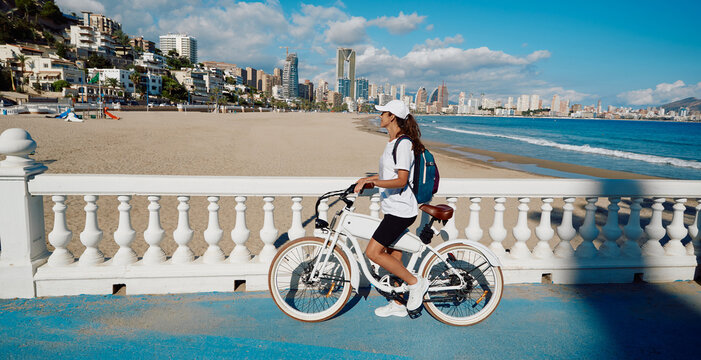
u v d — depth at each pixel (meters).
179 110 91.75
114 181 3.42
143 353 2.72
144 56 160.75
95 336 2.91
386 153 2.87
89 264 3.58
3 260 3.41
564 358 2.79
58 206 3.48
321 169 16.73
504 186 3.79
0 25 125.81
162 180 3.45
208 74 172.25
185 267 3.63
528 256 4.05
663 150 36.69
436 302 3.30
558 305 3.56
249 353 2.75
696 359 2.80
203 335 2.96
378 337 3.01
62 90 104.38
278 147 25.45
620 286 3.98
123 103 111.94
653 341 3.02
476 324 3.24
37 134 24.05
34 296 3.47
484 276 3.47
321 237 3.19
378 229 2.96
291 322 3.19
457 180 3.73
